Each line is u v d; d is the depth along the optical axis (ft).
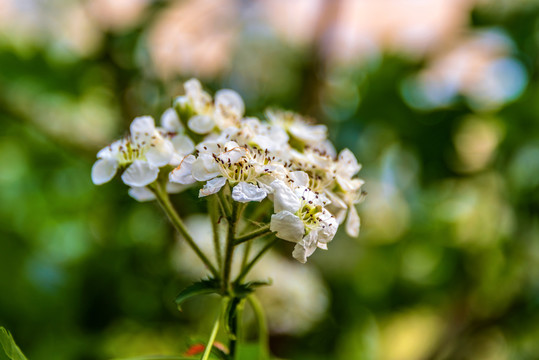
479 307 1.24
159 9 1.16
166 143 0.67
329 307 1.24
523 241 1.22
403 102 1.27
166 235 1.10
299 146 0.72
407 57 1.31
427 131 1.29
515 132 1.25
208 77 1.23
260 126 0.69
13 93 1.22
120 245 1.14
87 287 1.13
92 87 1.26
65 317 1.13
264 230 0.64
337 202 0.67
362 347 1.26
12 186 1.31
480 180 1.31
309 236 0.62
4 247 1.18
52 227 1.25
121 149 0.67
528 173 1.24
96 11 1.17
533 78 1.29
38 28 1.28
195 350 0.70
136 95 1.17
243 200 0.61
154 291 1.12
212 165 0.63
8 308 1.12
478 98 1.29
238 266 1.03
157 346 1.13
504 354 1.23
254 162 0.63
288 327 1.07
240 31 1.32
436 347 1.24
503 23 1.32
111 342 1.12
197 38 1.25
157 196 0.67
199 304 1.11
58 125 1.23
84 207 1.25
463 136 1.30
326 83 1.29
